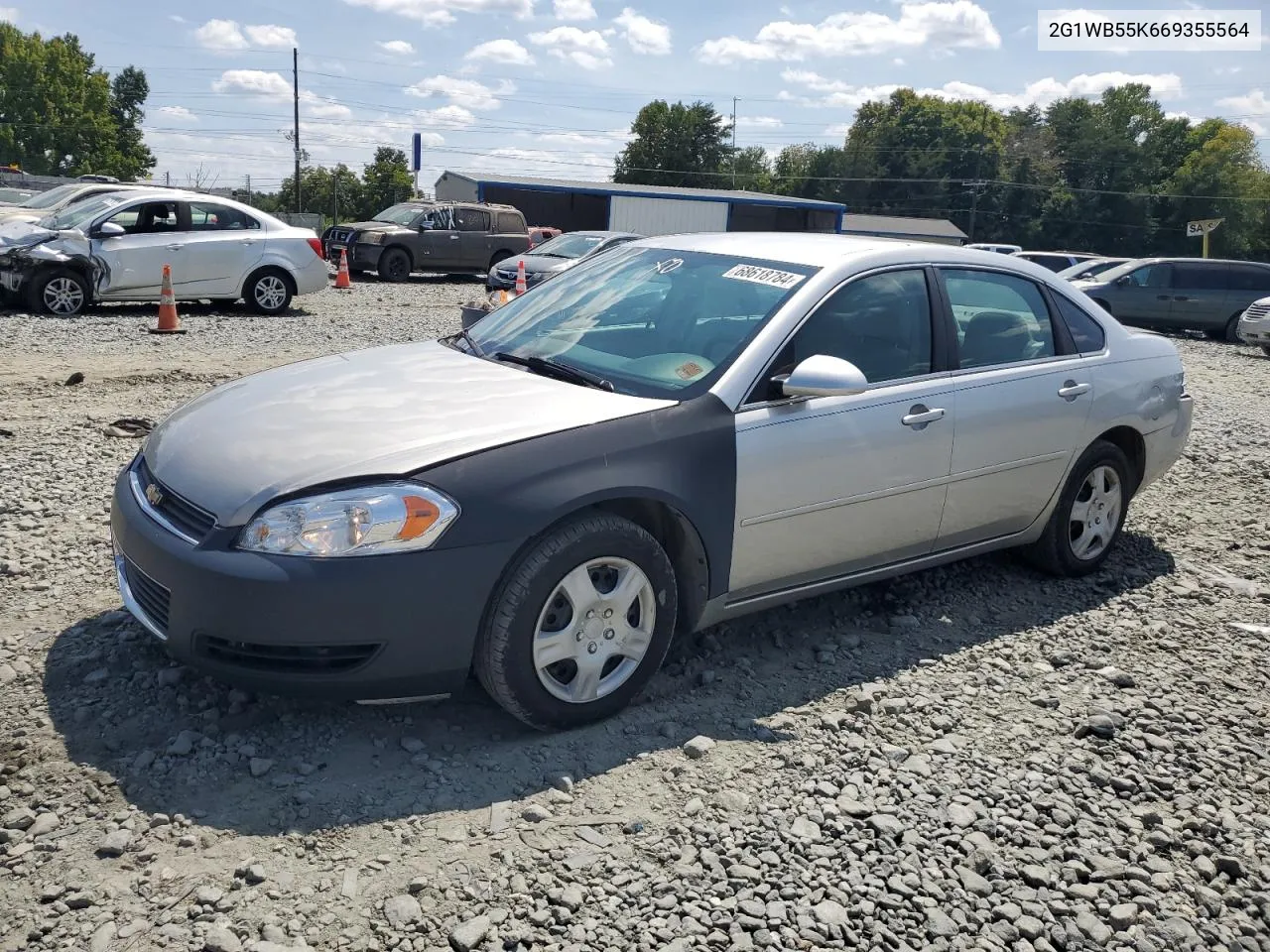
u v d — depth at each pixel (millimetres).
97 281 13773
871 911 2727
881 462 4129
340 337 12969
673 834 2984
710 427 3674
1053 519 5047
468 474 3217
